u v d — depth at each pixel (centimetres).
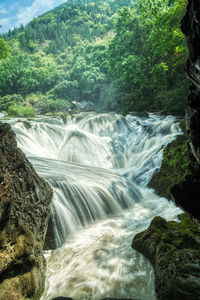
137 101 2184
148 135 1282
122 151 1306
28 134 1288
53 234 521
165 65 1895
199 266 342
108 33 7525
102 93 3083
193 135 245
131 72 2283
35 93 4100
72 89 3775
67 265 448
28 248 336
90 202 652
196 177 273
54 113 2856
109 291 377
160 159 931
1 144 405
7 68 4025
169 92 1738
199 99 230
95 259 462
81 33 8450
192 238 415
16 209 382
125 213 682
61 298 352
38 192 488
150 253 438
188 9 199
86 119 1762
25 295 317
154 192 815
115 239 536
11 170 414
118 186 771
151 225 503
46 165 859
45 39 8156
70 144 1305
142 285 379
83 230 586
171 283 333
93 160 1254
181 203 288
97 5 11131
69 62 5772
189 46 201
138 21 2520
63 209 578
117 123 1573
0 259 288
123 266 430
